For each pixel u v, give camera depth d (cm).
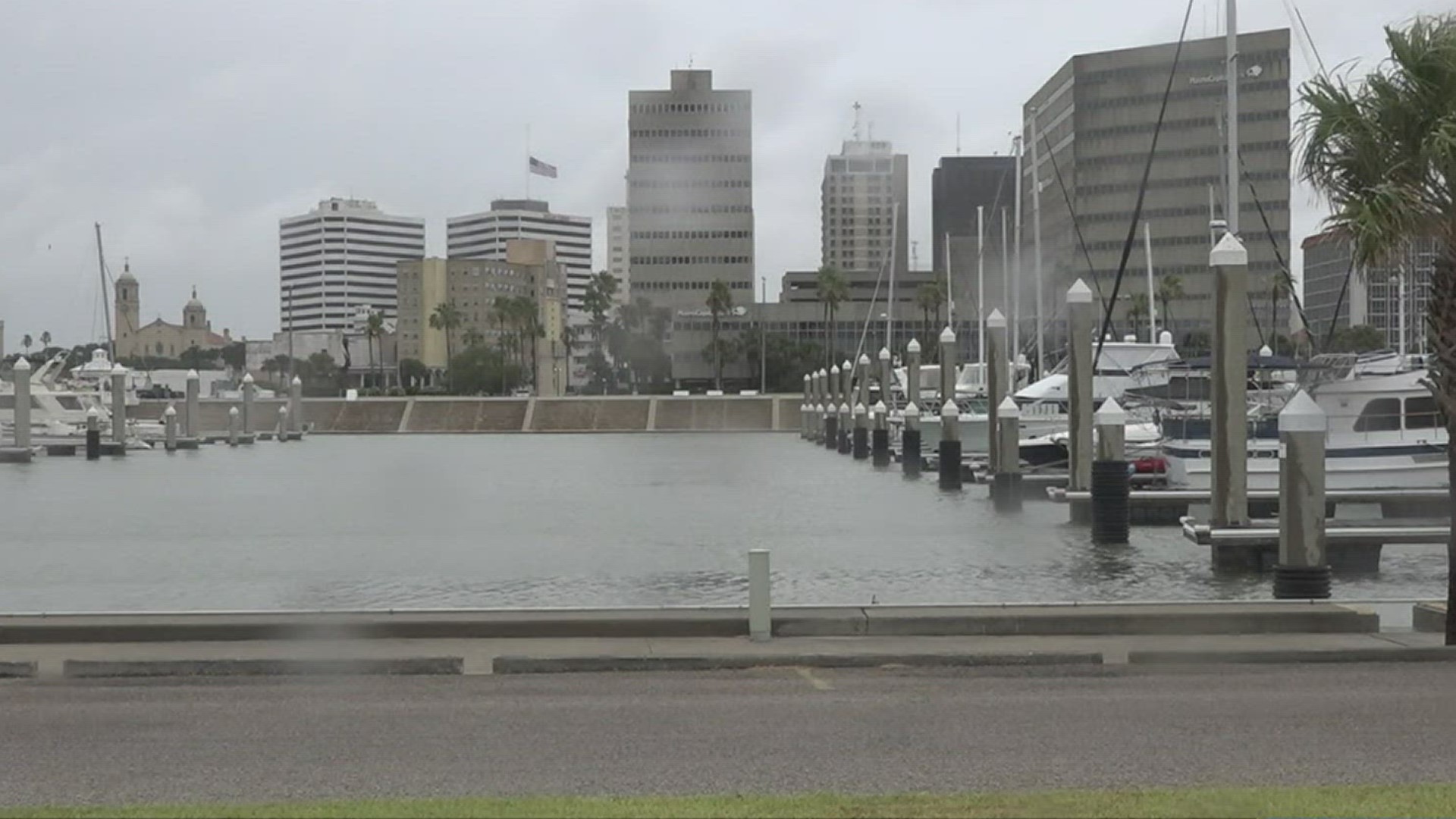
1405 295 6303
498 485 5600
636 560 3027
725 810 848
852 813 834
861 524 3828
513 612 1747
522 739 1124
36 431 8631
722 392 15000
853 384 10144
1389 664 1516
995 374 4909
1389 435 3894
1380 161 1494
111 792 946
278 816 838
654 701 1304
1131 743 1086
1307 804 846
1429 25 1477
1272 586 2545
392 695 1354
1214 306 2792
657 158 15838
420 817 832
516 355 19588
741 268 16012
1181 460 4191
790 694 1342
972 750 1066
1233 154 4188
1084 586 2573
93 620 1681
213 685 1423
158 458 7806
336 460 7631
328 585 2636
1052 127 12162
